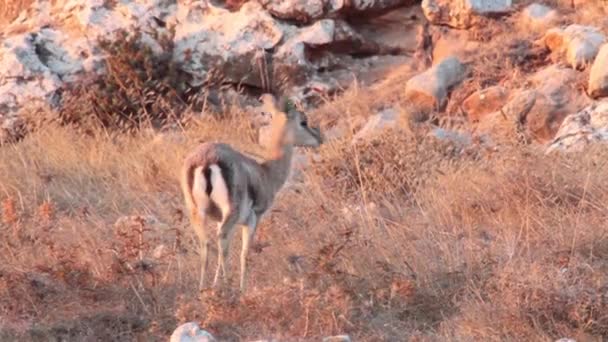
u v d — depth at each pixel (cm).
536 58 3822
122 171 3422
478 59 3875
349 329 2250
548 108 3556
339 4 4022
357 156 3206
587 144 3153
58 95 3997
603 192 2856
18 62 4022
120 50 3988
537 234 2666
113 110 3938
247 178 2380
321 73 4056
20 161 3519
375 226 2748
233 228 2350
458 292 2380
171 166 3406
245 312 2272
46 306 2381
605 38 3731
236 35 4025
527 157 3008
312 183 3184
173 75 4022
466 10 3959
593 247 2561
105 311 2356
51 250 2597
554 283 2303
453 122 3669
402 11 4112
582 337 2178
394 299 2345
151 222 2892
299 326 2241
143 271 2464
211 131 3734
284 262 2566
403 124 3522
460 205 2880
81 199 3228
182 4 4134
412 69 4047
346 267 2491
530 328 2195
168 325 2291
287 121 2506
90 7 4159
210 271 2556
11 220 2769
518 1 4038
